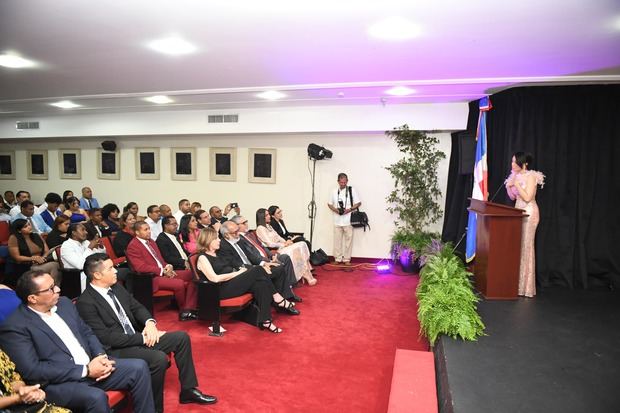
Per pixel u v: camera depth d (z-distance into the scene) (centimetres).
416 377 264
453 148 668
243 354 359
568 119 485
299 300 508
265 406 279
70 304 251
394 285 589
